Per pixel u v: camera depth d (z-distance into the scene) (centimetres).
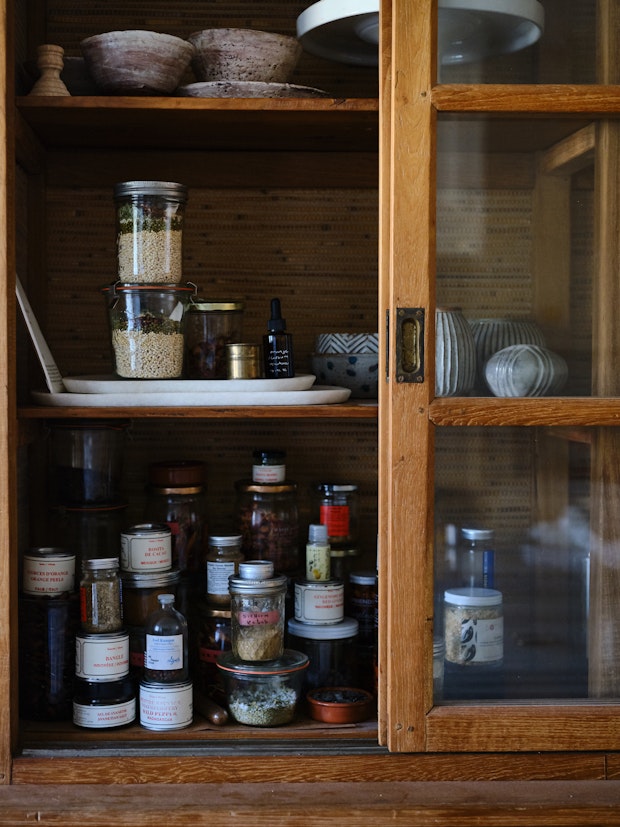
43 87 146
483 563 139
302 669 146
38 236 172
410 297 135
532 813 132
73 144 168
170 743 138
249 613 145
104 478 161
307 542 176
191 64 159
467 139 138
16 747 136
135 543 151
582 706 138
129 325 150
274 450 168
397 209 134
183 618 147
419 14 134
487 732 137
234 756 136
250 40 151
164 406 145
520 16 137
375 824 131
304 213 178
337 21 152
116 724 141
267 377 156
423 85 134
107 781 134
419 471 135
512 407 137
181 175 174
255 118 150
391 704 136
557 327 140
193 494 164
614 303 140
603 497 140
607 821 132
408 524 136
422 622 136
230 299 163
